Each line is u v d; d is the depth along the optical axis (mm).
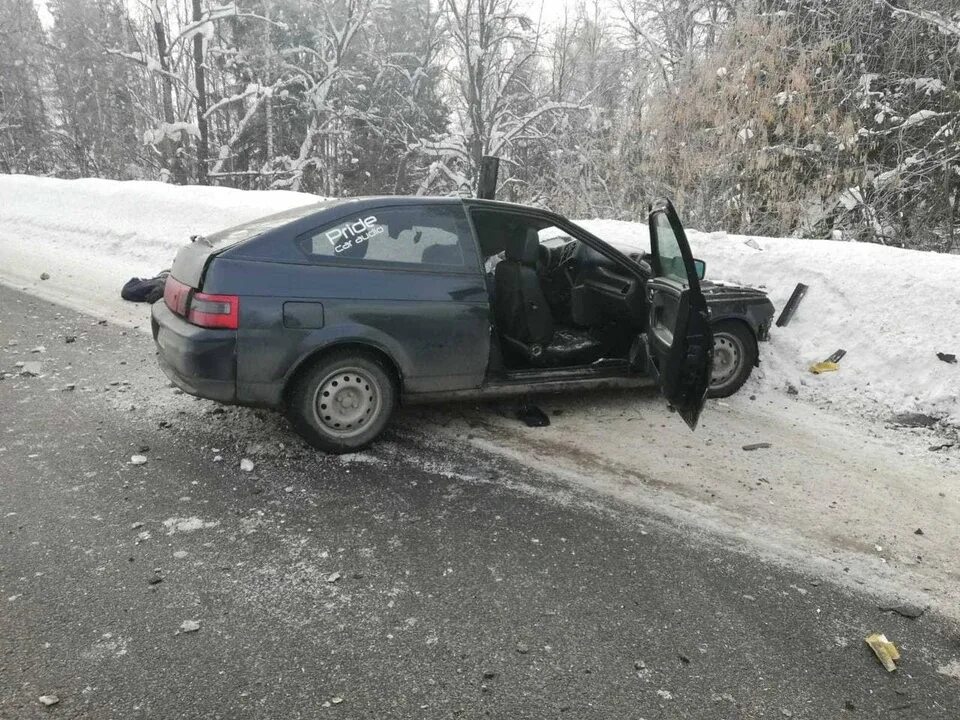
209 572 2748
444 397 4109
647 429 4465
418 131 24688
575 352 4617
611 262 4754
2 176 15055
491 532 3160
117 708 2062
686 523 3340
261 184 22359
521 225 4340
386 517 3246
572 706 2180
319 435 3787
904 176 9773
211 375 3504
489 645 2432
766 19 10750
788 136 10039
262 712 2084
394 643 2416
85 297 7363
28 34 33531
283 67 22781
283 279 3561
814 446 4355
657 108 11039
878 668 2445
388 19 24125
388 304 3756
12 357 5258
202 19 20812
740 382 5121
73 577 2662
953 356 5008
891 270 5852
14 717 2000
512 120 19531
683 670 2369
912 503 3662
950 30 9500
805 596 2826
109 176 29094
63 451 3721
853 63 10406
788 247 6742
